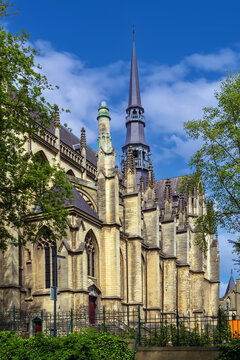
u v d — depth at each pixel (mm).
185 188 54156
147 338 39469
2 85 41469
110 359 32750
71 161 76312
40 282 59375
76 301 56938
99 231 66938
